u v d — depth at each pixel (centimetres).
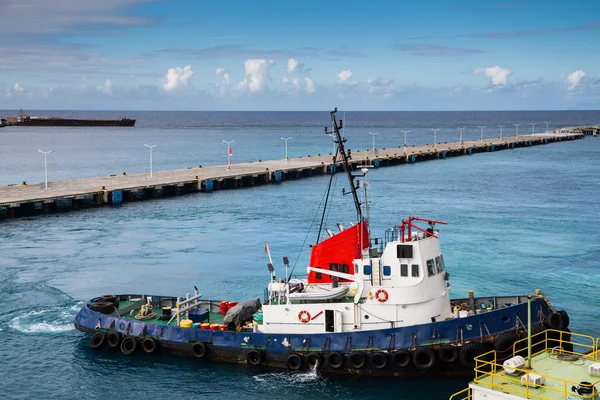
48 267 6606
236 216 9594
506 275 6197
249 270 6500
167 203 10912
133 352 4197
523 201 11000
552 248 7319
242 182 13400
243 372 3934
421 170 16175
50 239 7988
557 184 13375
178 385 3834
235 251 7300
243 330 4119
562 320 3856
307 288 4122
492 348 3734
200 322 4284
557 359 2753
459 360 3719
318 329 3922
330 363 3819
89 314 4434
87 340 4547
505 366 2655
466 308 4166
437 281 3944
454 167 16950
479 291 5703
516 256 6931
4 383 3919
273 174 14075
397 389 3719
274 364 3922
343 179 14375
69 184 11881
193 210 10162
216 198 11500
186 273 6394
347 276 3947
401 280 3862
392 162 17750
